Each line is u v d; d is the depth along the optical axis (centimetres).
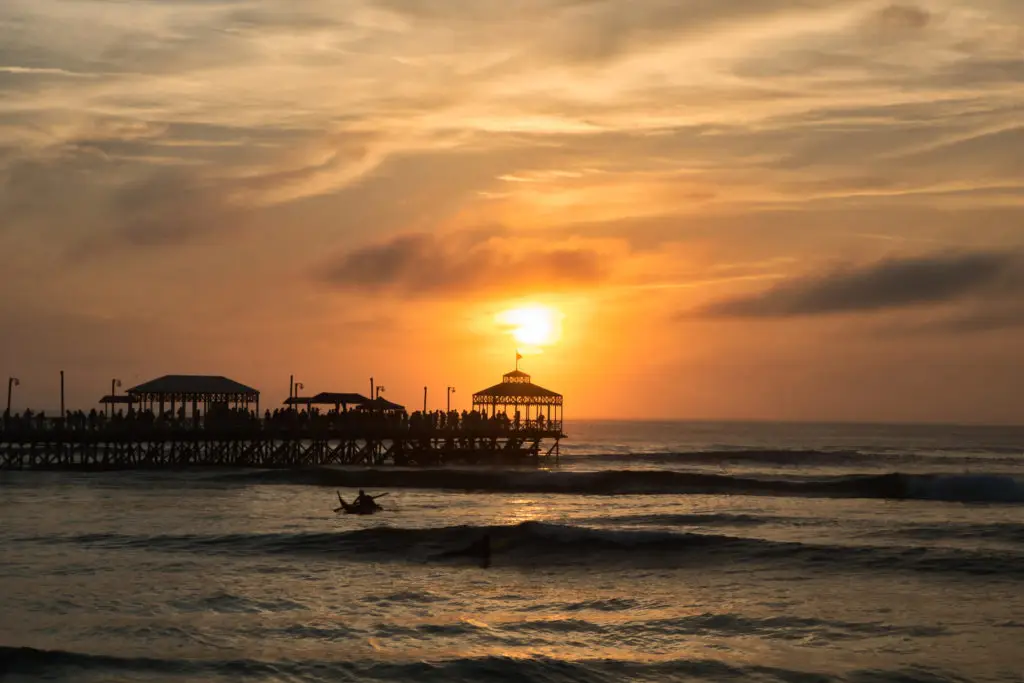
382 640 2555
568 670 2308
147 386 7550
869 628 2683
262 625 2684
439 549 3847
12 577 3247
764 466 9931
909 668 2333
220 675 2273
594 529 4019
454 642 2541
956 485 6231
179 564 3516
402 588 3194
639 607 2938
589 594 3127
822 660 2397
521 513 5219
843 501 5916
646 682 2247
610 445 17312
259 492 6147
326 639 2561
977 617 2800
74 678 2250
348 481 6844
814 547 3828
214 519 4734
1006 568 3459
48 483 6512
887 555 3678
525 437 8800
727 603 2986
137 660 2355
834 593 3119
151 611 2822
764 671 2316
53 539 3991
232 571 3416
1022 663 2369
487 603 2986
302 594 3072
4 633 2594
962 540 4166
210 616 2775
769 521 4825
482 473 6762
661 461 10750
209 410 7744
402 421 7944
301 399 8456
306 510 5238
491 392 9188
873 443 18500
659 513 5234
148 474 7206
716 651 2472
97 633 2598
